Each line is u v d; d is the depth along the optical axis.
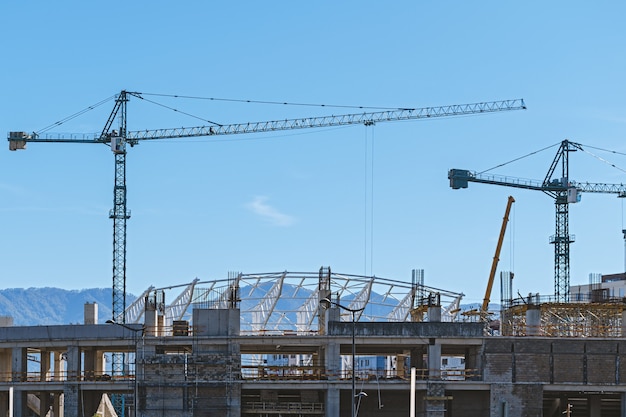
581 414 155.62
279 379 139.25
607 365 136.75
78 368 140.00
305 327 174.50
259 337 136.75
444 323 136.75
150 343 137.38
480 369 136.75
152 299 146.88
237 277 173.88
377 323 136.75
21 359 142.38
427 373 143.12
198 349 136.50
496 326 174.25
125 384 138.00
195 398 135.62
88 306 150.12
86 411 141.50
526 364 136.12
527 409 135.25
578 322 145.62
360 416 142.50
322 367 138.38
